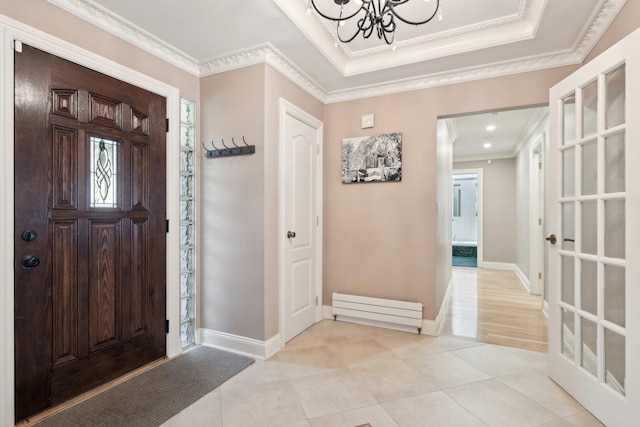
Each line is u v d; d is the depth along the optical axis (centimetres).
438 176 308
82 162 188
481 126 460
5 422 155
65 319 181
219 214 259
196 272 266
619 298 164
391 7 143
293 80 278
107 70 199
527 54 247
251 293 246
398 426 164
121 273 209
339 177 327
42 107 169
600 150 173
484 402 186
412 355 247
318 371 222
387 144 305
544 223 366
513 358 243
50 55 172
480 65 266
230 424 165
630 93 153
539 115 394
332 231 330
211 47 238
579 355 186
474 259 793
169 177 241
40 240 169
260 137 242
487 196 669
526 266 506
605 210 172
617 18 183
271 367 227
